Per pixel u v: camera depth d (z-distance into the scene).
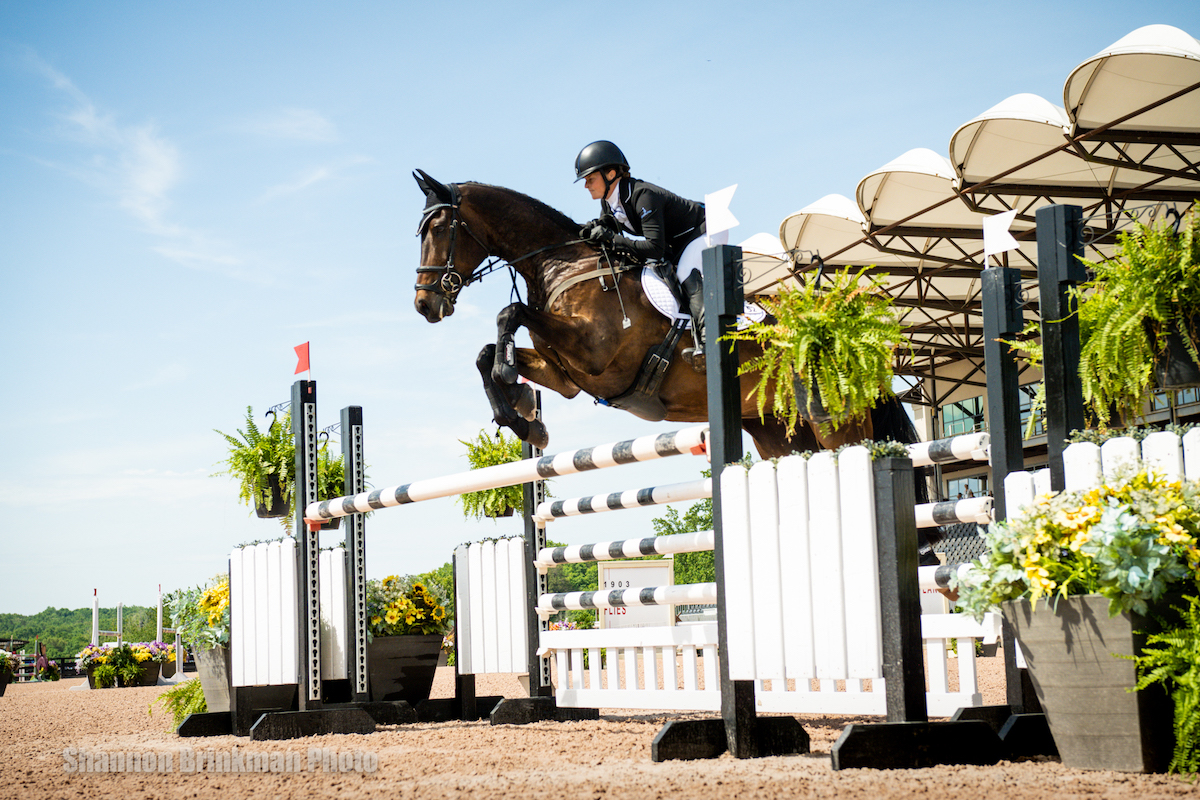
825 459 3.12
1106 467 2.98
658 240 4.54
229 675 5.65
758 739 3.31
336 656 5.89
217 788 3.11
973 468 24.34
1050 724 2.83
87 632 76.06
